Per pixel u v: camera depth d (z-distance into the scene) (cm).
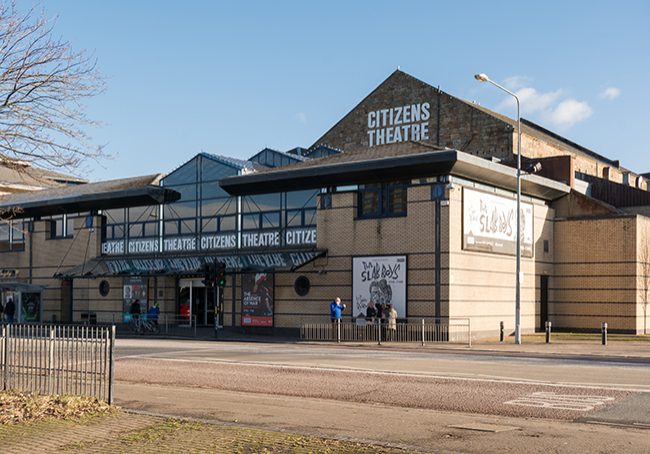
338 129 5909
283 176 3641
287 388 1686
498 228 3566
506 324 3600
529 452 991
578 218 4038
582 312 3997
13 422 1148
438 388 1605
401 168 3291
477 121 5141
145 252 4322
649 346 2912
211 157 4062
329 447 984
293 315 3653
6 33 1345
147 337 3634
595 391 1524
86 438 1041
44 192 5016
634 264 3853
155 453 948
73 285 4631
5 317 4706
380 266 3381
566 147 6138
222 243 3991
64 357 1404
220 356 2428
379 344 3089
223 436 1055
